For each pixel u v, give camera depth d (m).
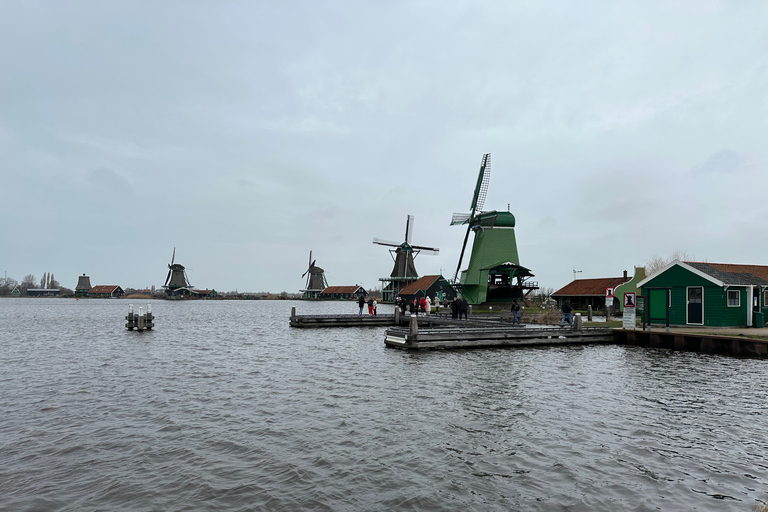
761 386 17.16
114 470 9.73
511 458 10.23
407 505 8.18
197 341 32.84
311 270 171.62
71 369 21.20
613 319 45.66
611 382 17.84
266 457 10.37
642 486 8.87
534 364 22.08
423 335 27.47
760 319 30.80
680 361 22.97
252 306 135.25
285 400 15.32
